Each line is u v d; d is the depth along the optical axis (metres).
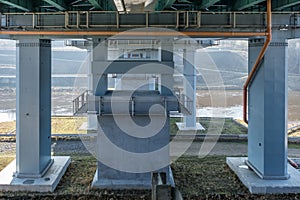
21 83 10.35
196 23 9.75
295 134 18.94
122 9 12.64
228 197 9.64
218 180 11.05
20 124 10.42
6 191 9.85
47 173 10.89
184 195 9.69
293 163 12.39
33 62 10.32
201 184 10.66
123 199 9.47
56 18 9.87
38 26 9.77
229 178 11.24
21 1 9.84
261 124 10.53
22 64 10.31
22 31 9.58
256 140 10.99
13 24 9.95
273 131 10.30
